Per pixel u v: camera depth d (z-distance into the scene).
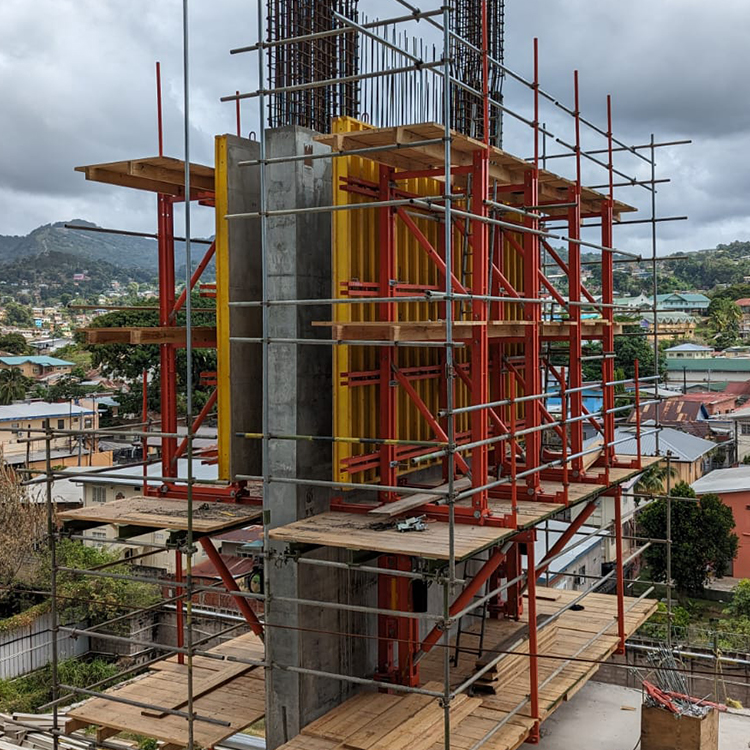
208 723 10.59
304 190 10.73
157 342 11.99
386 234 10.73
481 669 10.97
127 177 11.55
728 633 27.00
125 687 12.18
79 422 51.22
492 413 11.36
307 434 10.67
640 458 14.68
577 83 13.29
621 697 15.47
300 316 10.62
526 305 11.70
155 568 31.97
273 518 10.63
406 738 9.90
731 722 14.82
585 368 60.97
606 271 14.75
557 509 11.41
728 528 38.94
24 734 15.51
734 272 199.50
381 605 11.71
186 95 9.62
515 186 11.97
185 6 9.62
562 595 16.59
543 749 13.38
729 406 74.12
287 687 10.41
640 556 43.34
